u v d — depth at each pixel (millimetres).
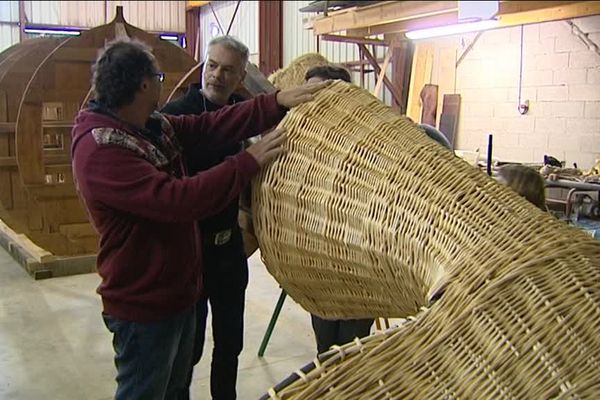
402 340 1062
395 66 7918
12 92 4559
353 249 1312
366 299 1409
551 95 6477
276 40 10734
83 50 4168
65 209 4340
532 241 1161
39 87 4090
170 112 2057
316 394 1004
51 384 2883
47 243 4348
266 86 2387
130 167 1463
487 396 1002
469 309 1071
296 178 1413
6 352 3236
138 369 1638
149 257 1584
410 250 1225
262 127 1646
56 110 4699
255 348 3291
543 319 1060
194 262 1728
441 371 1032
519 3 4078
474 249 1151
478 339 1050
